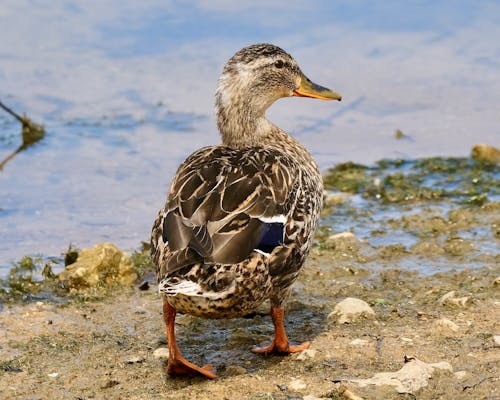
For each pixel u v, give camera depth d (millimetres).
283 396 8352
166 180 15305
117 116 17672
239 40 19938
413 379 8367
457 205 14258
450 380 8438
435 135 16875
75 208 14359
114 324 10438
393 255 12344
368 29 20469
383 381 8375
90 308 10891
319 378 8656
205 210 8414
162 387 8867
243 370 9047
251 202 8602
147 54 19828
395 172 15727
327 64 19125
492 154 15992
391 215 14008
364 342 9453
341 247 12562
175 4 21516
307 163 10461
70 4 21703
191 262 8062
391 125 17297
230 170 8961
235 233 8305
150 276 11977
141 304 11023
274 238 8695
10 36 20594
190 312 8523
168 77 18984
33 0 21703
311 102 18344
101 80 19016
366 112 17797
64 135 16953
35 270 12219
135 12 21297
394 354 9109
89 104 18125
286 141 10961
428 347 9234
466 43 19859
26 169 15727
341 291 11203
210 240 8195
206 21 20734
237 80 10883
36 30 20797
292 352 9430
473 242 12594
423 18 20906
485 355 8953
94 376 9117
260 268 8445
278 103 18359
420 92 18250
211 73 18984
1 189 14977
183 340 10000
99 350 9719
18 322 10461
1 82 18844
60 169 15727
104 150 16422
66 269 11891
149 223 13883
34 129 17047
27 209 14281
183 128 17203
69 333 10180
